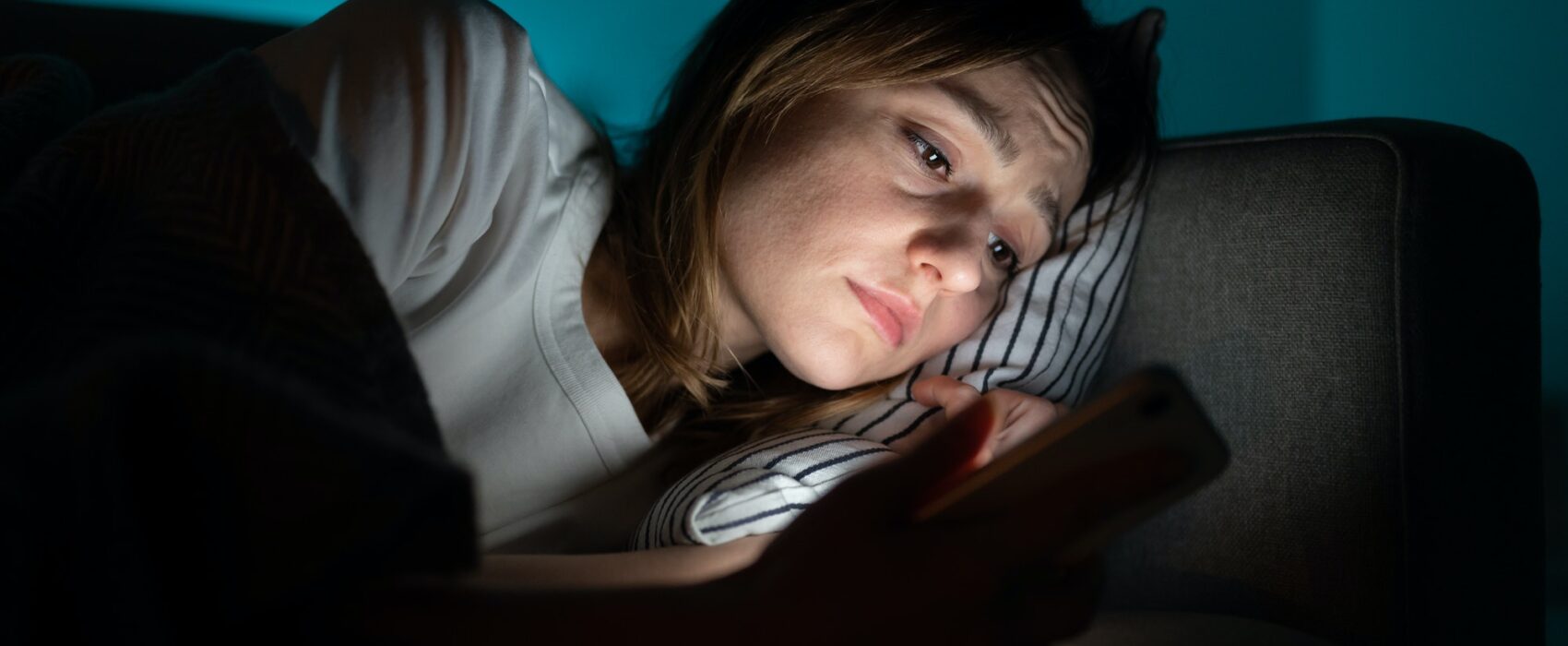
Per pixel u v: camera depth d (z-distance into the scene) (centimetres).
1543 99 134
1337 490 81
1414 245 81
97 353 38
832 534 37
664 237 87
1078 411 36
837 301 80
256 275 44
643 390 89
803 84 83
